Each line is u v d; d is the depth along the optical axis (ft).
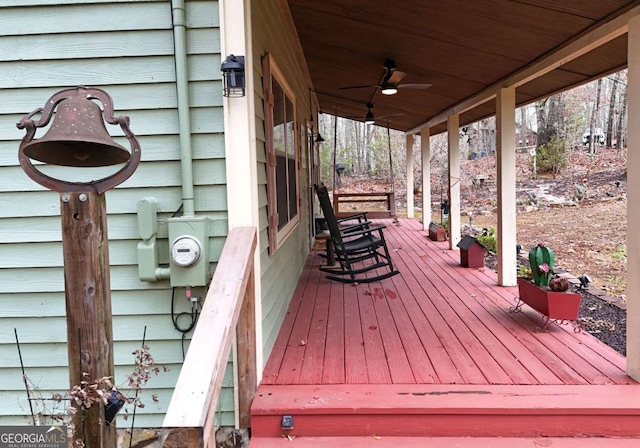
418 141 68.13
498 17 9.50
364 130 70.59
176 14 6.98
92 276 5.10
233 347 7.09
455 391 7.21
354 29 12.64
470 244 17.99
